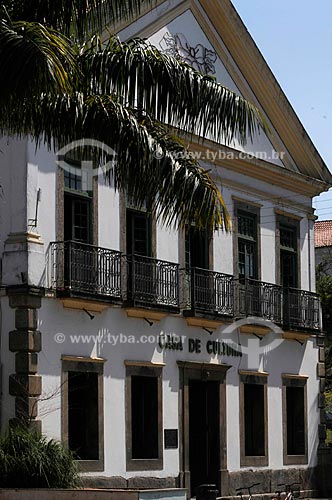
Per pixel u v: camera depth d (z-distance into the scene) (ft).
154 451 82.58
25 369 70.64
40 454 61.21
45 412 71.51
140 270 80.89
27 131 53.98
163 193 53.88
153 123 55.98
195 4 92.58
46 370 72.13
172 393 84.89
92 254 75.51
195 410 90.17
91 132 52.44
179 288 85.30
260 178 99.45
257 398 96.94
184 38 91.45
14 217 72.08
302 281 105.40
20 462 60.90
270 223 100.78
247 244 97.45
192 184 54.24
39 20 52.26
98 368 76.89
